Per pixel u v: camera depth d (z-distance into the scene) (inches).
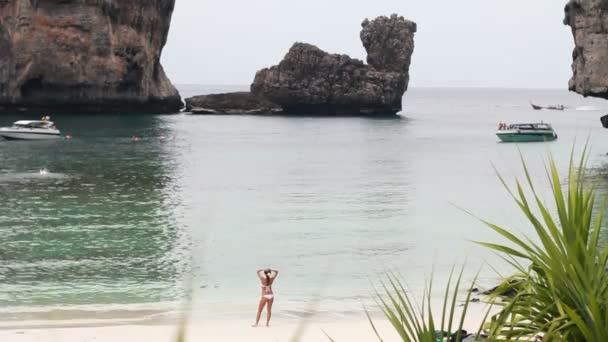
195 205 1797.5
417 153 3383.4
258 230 1492.4
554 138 4035.4
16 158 2696.9
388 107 6181.1
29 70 4532.5
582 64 2723.9
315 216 1676.9
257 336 820.6
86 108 4825.3
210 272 1139.9
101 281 1073.5
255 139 3978.8
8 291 1009.5
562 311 216.8
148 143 3496.6
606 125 3248.0
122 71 4790.8
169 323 871.7
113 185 2089.1
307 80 6048.2
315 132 4569.4
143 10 4881.9
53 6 4547.2
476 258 1272.1
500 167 2778.1
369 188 2190.0
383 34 6289.4
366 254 1291.8
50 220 1533.0
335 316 913.5
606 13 2618.1
